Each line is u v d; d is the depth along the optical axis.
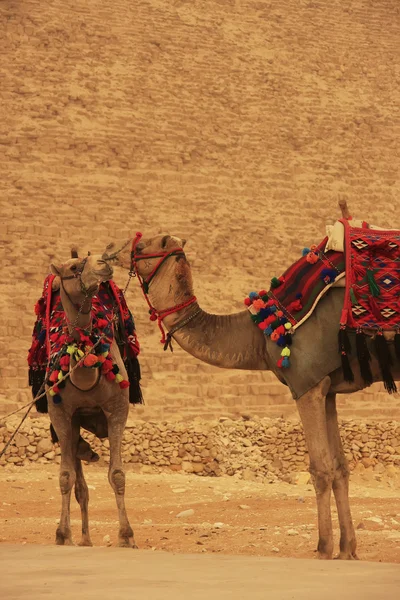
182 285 23.05
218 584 15.21
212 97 113.38
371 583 15.03
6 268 89.50
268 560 17.94
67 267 24.02
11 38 105.31
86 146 101.81
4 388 76.38
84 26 110.00
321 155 115.75
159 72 111.62
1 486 48.12
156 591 14.68
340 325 21.47
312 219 109.56
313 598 13.81
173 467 59.16
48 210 95.19
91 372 24.28
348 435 62.88
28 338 82.62
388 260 21.91
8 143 98.56
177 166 106.06
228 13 121.94
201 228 101.69
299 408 21.80
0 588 15.29
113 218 98.19
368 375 21.55
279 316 21.88
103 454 57.78
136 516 36.50
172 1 118.12
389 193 117.19
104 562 18.03
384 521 31.70
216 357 22.80
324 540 21.25
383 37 130.62
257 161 111.19
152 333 87.81
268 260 103.38
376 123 121.81
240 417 75.88
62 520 24.64
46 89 103.75
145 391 78.50
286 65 121.31
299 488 53.94
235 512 36.66
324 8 128.75
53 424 25.22
